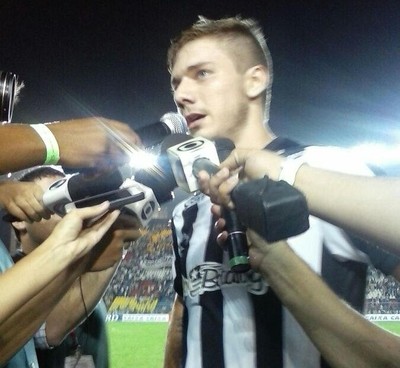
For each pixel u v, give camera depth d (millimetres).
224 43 1804
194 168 1407
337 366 1216
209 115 1775
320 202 1029
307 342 1551
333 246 1560
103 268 1522
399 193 948
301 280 1235
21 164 1359
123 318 13156
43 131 1380
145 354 9438
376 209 954
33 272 1255
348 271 1568
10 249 5582
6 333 1345
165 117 1787
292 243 1557
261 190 1063
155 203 1527
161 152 1562
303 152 1678
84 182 1436
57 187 1483
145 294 14891
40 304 1374
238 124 1813
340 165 1616
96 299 2143
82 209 1344
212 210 1433
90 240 1344
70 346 2613
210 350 1656
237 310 1634
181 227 1876
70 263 1314
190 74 1811
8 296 1229
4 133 1354
